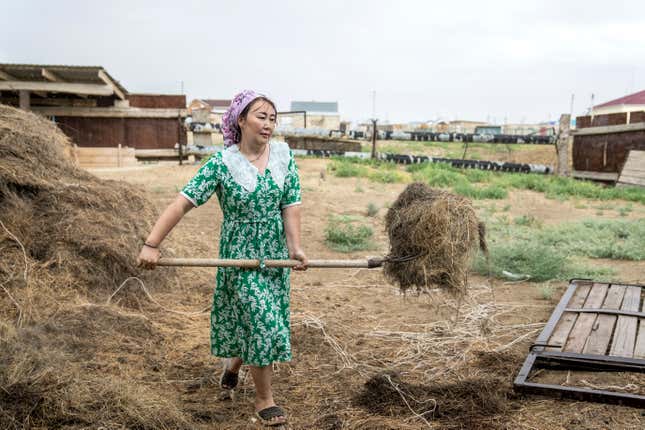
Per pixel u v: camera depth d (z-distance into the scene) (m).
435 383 3.92
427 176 15.10
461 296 3.71
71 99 15.72
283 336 3.25
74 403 3.18
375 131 18.16
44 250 5.03
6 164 5.32
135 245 5.64
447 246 3.62
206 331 4.80
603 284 5.96
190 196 3.26
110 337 4.38
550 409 3.49
